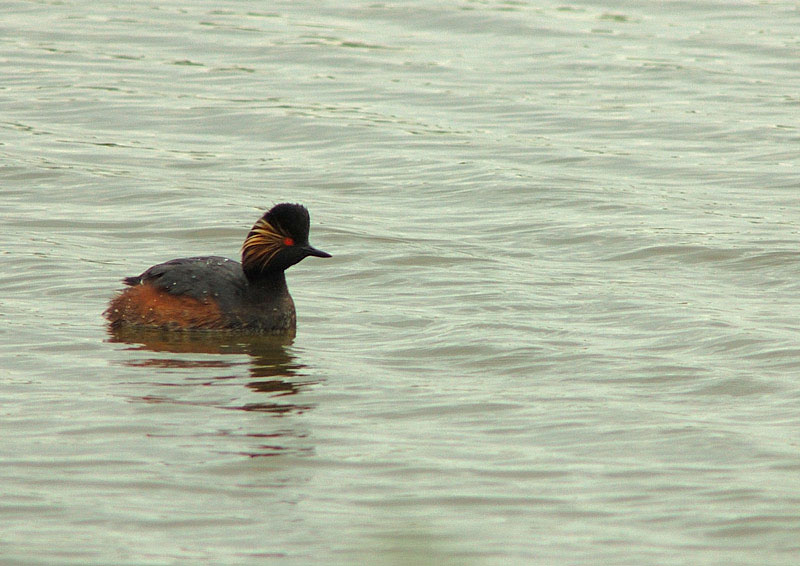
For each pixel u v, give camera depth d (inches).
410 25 1461.6
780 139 1044.5
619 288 689.6
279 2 1568.7
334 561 375.2
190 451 462.0
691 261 744.3
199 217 832.9
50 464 447.8
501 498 423.5
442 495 425.7
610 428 487.5
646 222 826.8
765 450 462.6
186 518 406.9
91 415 497.0
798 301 665.0
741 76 1252.5
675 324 621.0
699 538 394.0
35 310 645.9
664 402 518.3
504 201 886.4
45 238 778.8
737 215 842.8
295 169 969.5
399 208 871.1
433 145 1033.5
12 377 542.0
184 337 613.9
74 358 572.4
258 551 382.6
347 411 507.2
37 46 1347.2
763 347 581.9
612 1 1572.3
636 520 407.5
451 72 1269.7
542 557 380.2
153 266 663.1
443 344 596.1
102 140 1036.5
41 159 969.5
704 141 1045.2
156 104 1147.3
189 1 1574.8
